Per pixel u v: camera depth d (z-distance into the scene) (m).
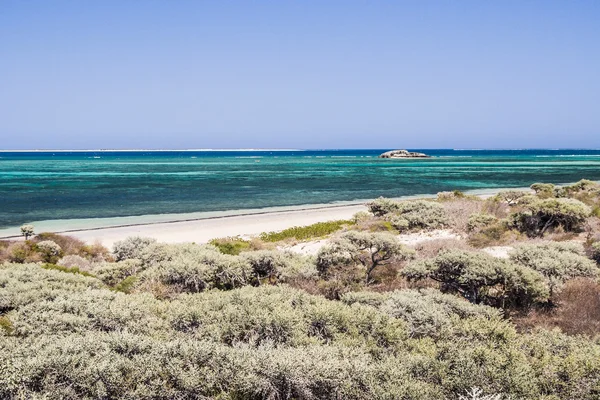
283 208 41.22
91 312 8.02
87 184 69.00
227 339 7.50
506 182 71.12
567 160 177.75
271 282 13.33
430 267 12.14
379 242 14.07
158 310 8.55
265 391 5.55
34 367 5.52
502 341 7.25
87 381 5.46
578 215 20.89
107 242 25.11
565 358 6.39
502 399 5.52
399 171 106.62
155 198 50.03
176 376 5.71
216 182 73.56
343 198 50.09
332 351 6.39
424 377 5.93
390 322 7.85
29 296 9.12
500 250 17.39
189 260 12.66
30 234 23.23
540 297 10.52
